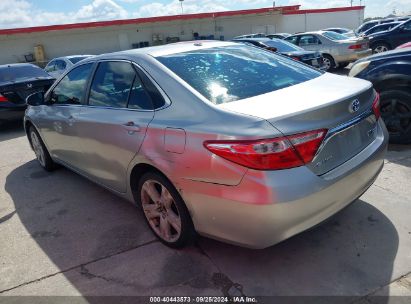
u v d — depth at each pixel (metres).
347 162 2.52
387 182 3.80
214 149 2.28
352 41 12.91
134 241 3.17
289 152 2.16
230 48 3.45
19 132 7.90
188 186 2.48
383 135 2.95
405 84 4.64
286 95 2.55
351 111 2.53
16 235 3.46
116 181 3.38
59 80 4.28
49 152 4.79
